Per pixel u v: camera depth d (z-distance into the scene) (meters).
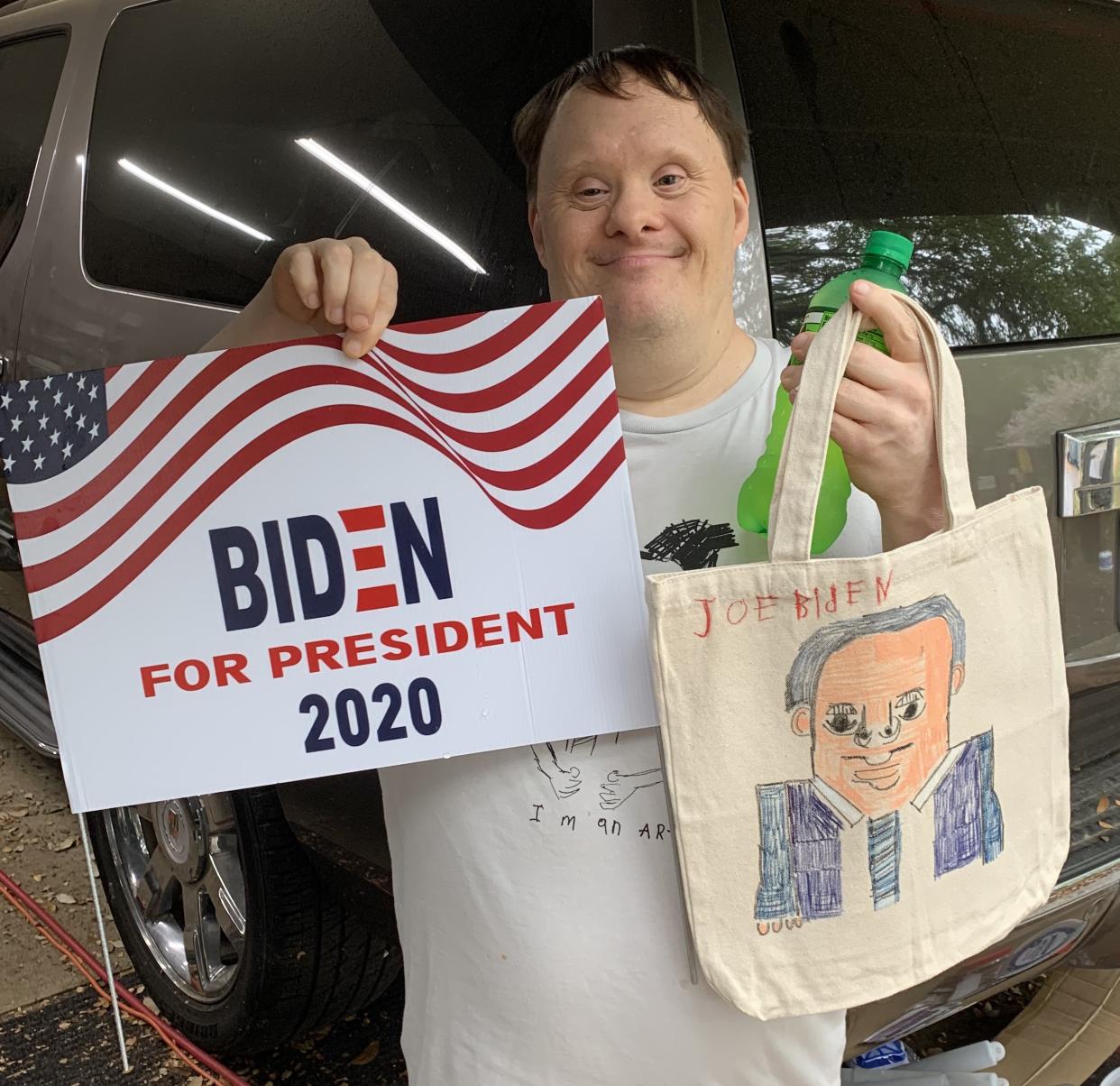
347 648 1.02
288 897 1.77
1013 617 1.02
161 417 1.00
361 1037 2.15
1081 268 1.61
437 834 1.13
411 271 1.60
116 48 2.15
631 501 1.00
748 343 1.23
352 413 1.00
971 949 1.06
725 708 0.93
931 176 1.56
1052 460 1.44
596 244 1.12
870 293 0.92
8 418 1.00
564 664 1.02
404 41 1.70
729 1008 1.08
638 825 1.06
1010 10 1.73
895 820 0.98
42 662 1.03
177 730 1.04
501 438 1.00
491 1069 1.12
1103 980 1.93
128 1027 2.15
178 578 1.02
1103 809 1.48
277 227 1.78
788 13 1.51
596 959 1.07
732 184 1.19
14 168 2.32
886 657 0.94
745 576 0.92
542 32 1.52
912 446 0.96
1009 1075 1.81
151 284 1.93
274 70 1.87
